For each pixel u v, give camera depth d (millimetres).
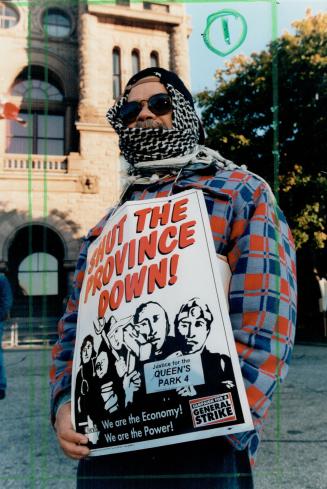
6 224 13383
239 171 977
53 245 14359
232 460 841
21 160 13664
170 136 1028
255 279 839
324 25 10359
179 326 828
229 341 792
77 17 14805
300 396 4059
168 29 14516
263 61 10719
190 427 782
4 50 14312
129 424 819
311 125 10750
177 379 803
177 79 1125
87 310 952
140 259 904
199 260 855
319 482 2117
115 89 14492
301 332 11945
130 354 845
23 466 2396
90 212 13898
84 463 932
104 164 14117
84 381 890
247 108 11047
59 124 14891
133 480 868
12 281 13969
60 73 14719
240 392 765
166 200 935
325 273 13188
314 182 10711
